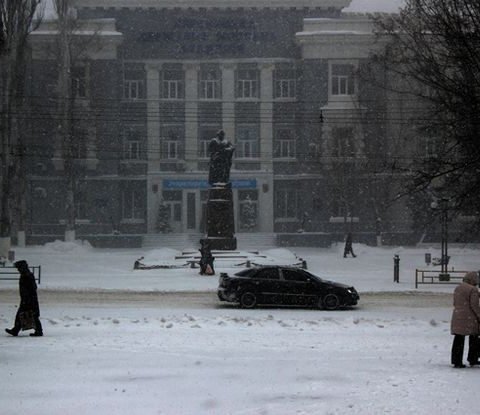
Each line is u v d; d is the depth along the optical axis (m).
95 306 47.84
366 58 128.12
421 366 25.86
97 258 96.94
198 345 30.48
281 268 48.75
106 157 130.75
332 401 20.05
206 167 134.00
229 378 23.20
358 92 124.56
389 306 50.34
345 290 48.28
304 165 130.62
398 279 68.81
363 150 120.44
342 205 125.62
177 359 26.77
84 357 27.17
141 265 81.75
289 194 133.88
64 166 118.88
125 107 133.38
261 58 134.00
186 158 133.50
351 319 41.47
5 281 67.06
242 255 86.75
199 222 133.12
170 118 134.00
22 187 114.69
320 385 22.17
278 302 48.03
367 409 19.09
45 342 31.06
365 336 34.22
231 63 134.12
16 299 52.34
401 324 39.22
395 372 24.45
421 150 108.81
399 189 114.94
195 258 85.69
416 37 65.69
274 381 22.75
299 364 25.83
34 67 126.00
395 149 111.06
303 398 20.44
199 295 56.22
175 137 134.50
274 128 134.00
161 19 134.75
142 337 32.75
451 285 65.56
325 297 48.00
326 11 135.88
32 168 127.44
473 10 43.62
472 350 26.19
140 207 134.00
